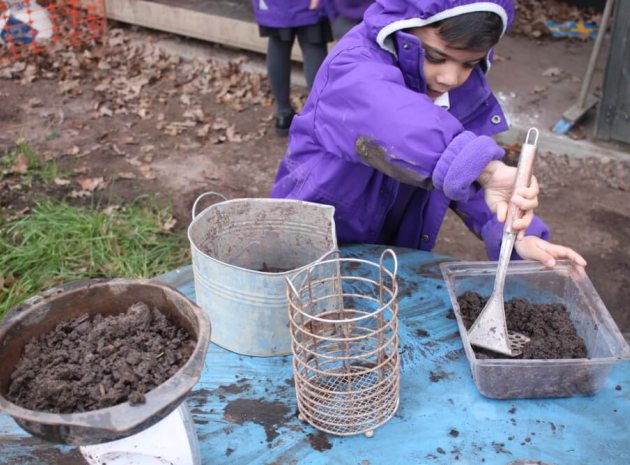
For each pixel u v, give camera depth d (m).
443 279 1.66
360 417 1.25
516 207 1.26
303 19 3.62
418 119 1.30
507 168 1.28
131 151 3.96
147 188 3.57
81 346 1.09
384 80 1.38
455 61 1.46
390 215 1.94
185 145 4.04
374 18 1.48
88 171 3.72
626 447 1.21
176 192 3.55
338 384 1.30
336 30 3.27
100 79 4.84
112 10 5.43
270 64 3.92
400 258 1.74
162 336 1.11
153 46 5.25
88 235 3.02
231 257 1.56
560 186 3.71
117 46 5.27
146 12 5.26
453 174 1.26
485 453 1.20
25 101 4.52
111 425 0.86
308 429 1.25
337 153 1.45
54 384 0.99
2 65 4.93
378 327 1.29
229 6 5.14
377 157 1.36
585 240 3.31
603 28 3.84
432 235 1.92
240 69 4.94
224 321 1.40
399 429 1.25
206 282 1.38
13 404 0.89
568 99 4.32
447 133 1.29
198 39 5.31
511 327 1.45
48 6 5.31
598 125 3.88
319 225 1.51
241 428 1.25
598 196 3.63
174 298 1.11
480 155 1.25
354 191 1.75
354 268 1.70
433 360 1.42
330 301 1.38
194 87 4.75
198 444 1.15
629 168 3.78
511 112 4.18
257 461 1.19
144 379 1.01
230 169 3.81
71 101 4.54
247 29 4.85
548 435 1.24
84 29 5.40
